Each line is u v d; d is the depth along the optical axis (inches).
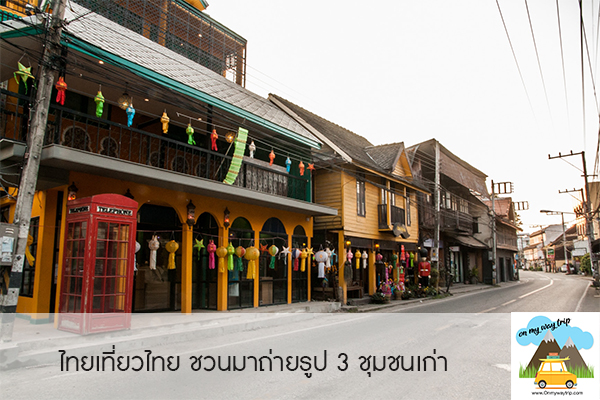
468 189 1272.1
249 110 516.7
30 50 316.2
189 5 627.8
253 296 527.8
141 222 462.9
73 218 338.0
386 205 776.9
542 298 780.0
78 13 430.3
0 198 447.5
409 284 856.3
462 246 1312.7
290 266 589.6
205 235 511.2
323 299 633.6
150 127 487.8
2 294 272.7
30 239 395.2
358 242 700.7
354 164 661.9
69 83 398.3
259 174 552.7
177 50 609.3
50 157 305.6
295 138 588.4
